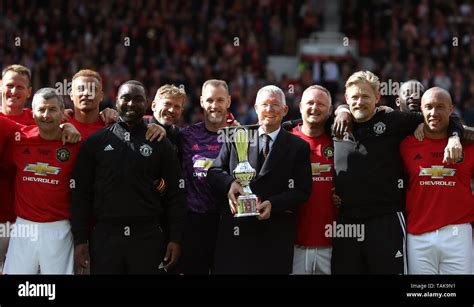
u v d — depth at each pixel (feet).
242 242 18.06
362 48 65.00
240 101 54.49
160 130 18.19
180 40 63.10
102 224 17.74
